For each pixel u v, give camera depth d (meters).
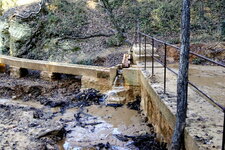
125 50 10.94
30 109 6.58
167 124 4.08
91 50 11.48
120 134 5.33
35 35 12.39
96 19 13.34
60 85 8.05
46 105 7.01
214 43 9.16
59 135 5.12
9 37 13.02
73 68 7.96
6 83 8.23
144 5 13.42
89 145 4.86
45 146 4.52
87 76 7.78
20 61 8.84
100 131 5.51
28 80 8.54
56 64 8.30
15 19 12.48
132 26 12.48
